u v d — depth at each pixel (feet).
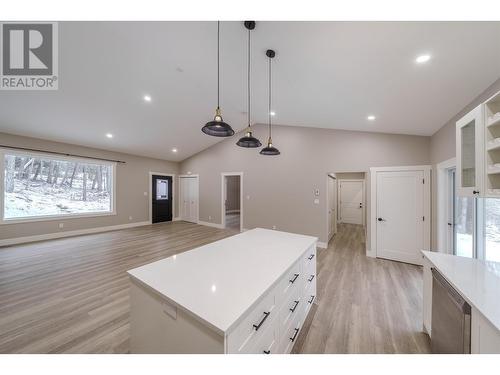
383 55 5.56
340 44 5.51
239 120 16.67
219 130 6.22
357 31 4.92
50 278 9.32
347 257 12.91
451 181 9.80
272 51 6.70
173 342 3.39
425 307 6.04
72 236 17.07
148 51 8.13
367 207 13.23
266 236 7.59
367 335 6.00
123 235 17.65
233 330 2.85
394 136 12.37
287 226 16.65
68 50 8.11
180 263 4.86
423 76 6.12
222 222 21.27
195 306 3.08
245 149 19.27
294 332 5.33
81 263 11.10
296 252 5.74
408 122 10.02
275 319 4.22
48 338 5.68
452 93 6.73
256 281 3.95
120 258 11.91
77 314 6.75
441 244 10.05
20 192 14.93
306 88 8.70
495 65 5.08
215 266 4.67
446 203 9.97
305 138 15.79
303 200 15.89
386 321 6.64
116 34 7.26
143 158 22.43
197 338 3.01
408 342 5.73
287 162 16.65
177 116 14.87
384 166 12.62
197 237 17.06
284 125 16.75
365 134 13.29
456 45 4.66
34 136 14.98
